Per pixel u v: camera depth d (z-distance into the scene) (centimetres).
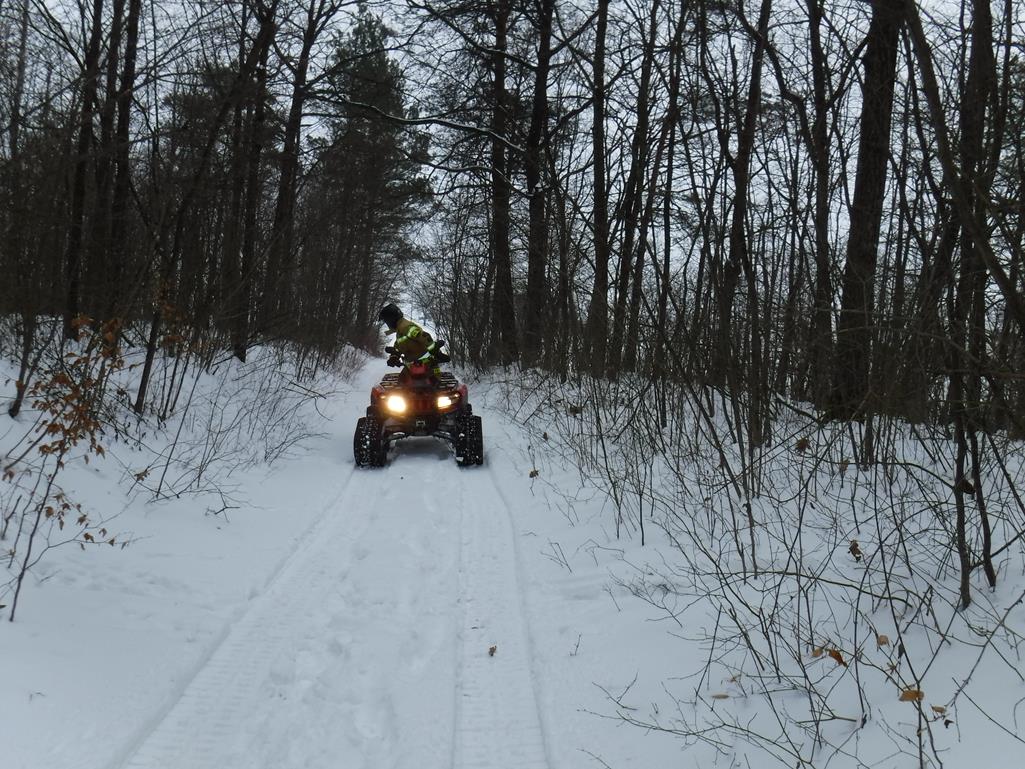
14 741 288
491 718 336
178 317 808
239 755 303
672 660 366
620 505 600
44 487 539
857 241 598
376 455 881
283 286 1288
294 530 621
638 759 298
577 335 896
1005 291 224
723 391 614
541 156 1423
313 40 1286
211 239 1056
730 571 450
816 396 624
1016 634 276
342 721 330
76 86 591
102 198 884
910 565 383
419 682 365
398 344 956
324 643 409
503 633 424
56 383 555
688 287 654
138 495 609
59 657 353
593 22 1117
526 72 1752
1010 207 252
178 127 858
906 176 410
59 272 721
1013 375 276
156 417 811
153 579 472
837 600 377
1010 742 233
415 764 299
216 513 624
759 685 327
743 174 521
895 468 511
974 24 278
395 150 1661
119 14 654
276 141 1292
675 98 554
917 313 369
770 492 577
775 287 667
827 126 561
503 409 1259
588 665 379
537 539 587
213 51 813
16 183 628
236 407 1017
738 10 460
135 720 320
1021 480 459
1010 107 293
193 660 379
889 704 278
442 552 566
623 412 797
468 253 2178
